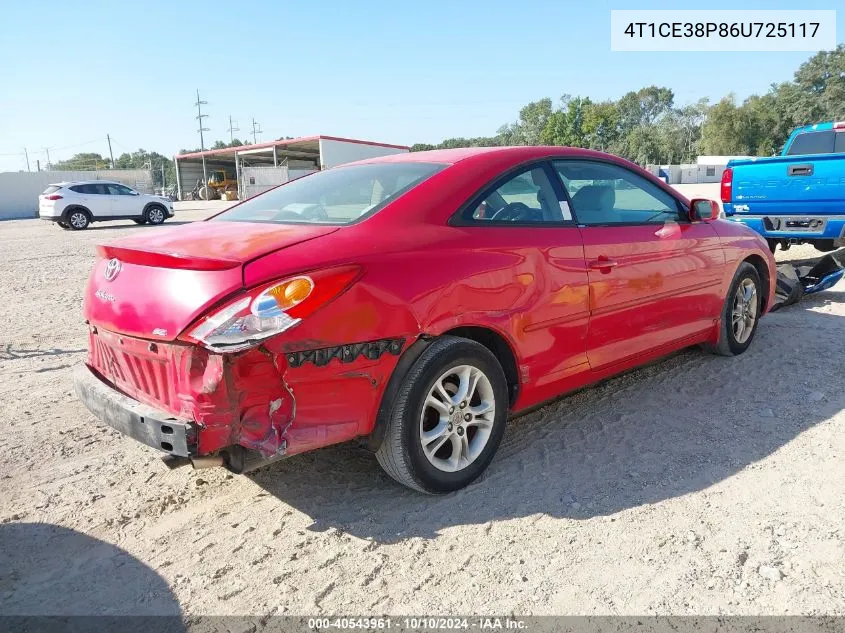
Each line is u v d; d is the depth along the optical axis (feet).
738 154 293.43
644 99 414.82
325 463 11.42
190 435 7.89
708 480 10.46
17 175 130.62
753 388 14.44
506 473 10.89
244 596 7.99
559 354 11.45
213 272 8.18
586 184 12.55
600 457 11.39
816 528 9.00
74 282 32.71
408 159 11.93
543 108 314.96
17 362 18.15
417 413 9.45
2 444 12.42
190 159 186.70
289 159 179.73
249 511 9.94
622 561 8.46
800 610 7.45
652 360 14.03
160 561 8.73
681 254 13.87
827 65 274.16
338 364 8.57
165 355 8.34
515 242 10.63
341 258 8.70
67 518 9.80
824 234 25.32
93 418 13.73
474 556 8.66
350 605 7.78
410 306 9.10
